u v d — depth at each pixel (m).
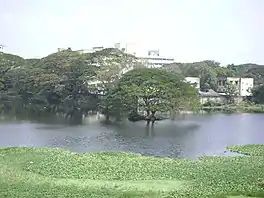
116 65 98.94
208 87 138.62
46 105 109.12
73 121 76.19
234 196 21.58
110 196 21.86
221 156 39.78
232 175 27.45
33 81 111.62
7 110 96.19
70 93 105.50
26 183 24.84
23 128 64.31
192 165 32.16
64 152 37.44
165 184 25.09
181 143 50.34
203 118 87.88
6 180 25.39
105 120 78.44
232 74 161.00
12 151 36.72
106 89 96.06
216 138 55.53
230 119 86.75
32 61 133.25
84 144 48.84
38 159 32.59
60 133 58.69
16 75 118.56
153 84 75.69
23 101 116.56
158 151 44.22
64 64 109.12
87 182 25.56
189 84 85.50
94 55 103.75
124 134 58.28
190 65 153.88
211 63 185.38
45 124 70.56
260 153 42.06
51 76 108.19
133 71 82.69
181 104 78.50
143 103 75.38
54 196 21.81
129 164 31.58
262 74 161.12
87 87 98.50
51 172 28.31
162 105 75.19
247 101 133.00
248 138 56.25
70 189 23.50
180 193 22.42
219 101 129.88
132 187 24.22
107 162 32.09
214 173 28.41
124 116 83.81
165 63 192.88
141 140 52.53
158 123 74.31
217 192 22.50
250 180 25.69
